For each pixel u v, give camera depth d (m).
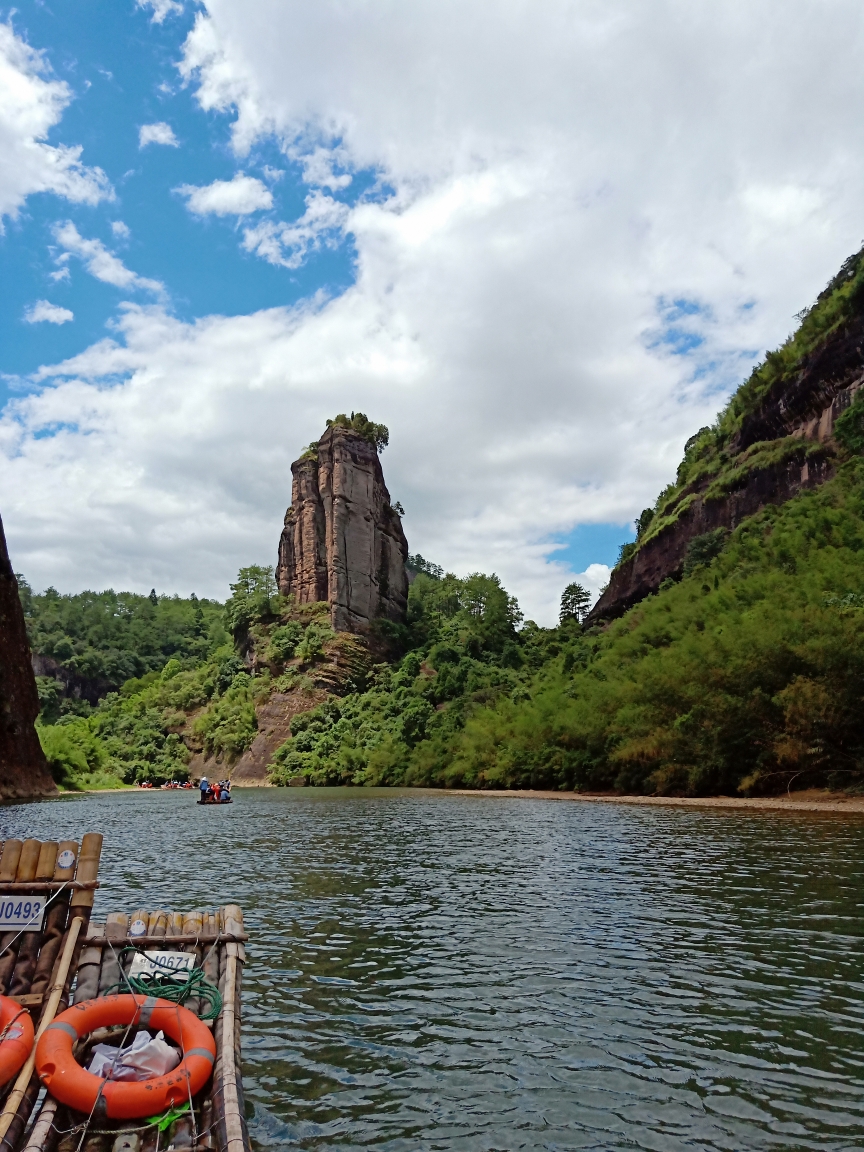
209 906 16.20
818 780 37.06
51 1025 6.55
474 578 154.38
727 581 62.69
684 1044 8.34
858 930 12.58
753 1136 6.43
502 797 53.91
